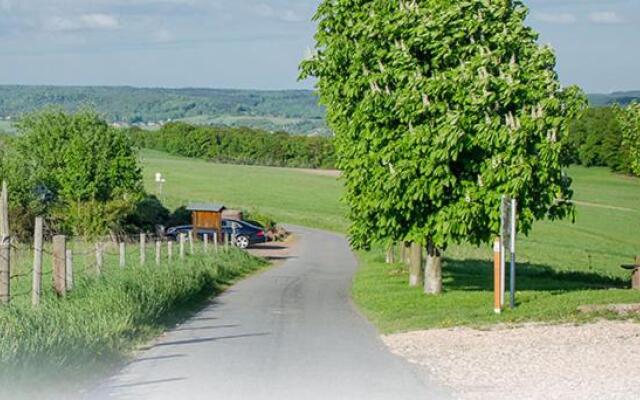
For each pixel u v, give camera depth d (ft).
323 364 41.42
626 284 99.35
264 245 191.83
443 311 62.69
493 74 66.85
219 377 38.14
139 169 160.04
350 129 71.72
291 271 123.54
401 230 72.84
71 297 54.34
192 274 79.92
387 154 67.92
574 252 175.52
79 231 141.69
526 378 36.73
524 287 88.33
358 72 72.23
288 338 51.08
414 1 70.49
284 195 329.93
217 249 128.67
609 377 36.47
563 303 63.00
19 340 36.55
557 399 32.50
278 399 33.55
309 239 211.20
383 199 69.36
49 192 150.51
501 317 56.95
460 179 69.26
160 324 56.18
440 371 39.14
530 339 47.85
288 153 476.13
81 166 151.12
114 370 39.99
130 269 69.97
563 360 40.78
